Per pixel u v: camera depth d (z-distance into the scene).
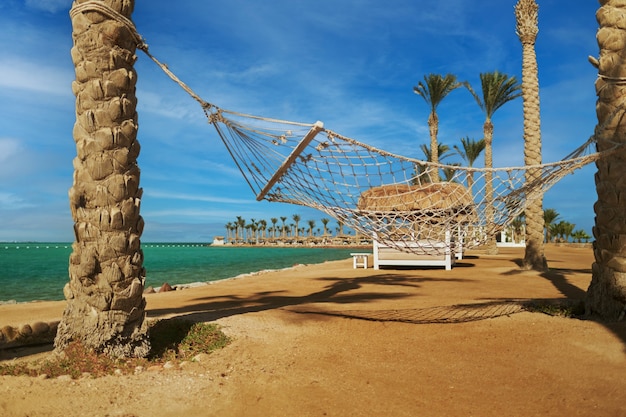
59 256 58.59
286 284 13.29
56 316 7.41
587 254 30.36
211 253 67.38
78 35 5.13
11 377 4.52
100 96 5.10
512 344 5.59
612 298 6.39
